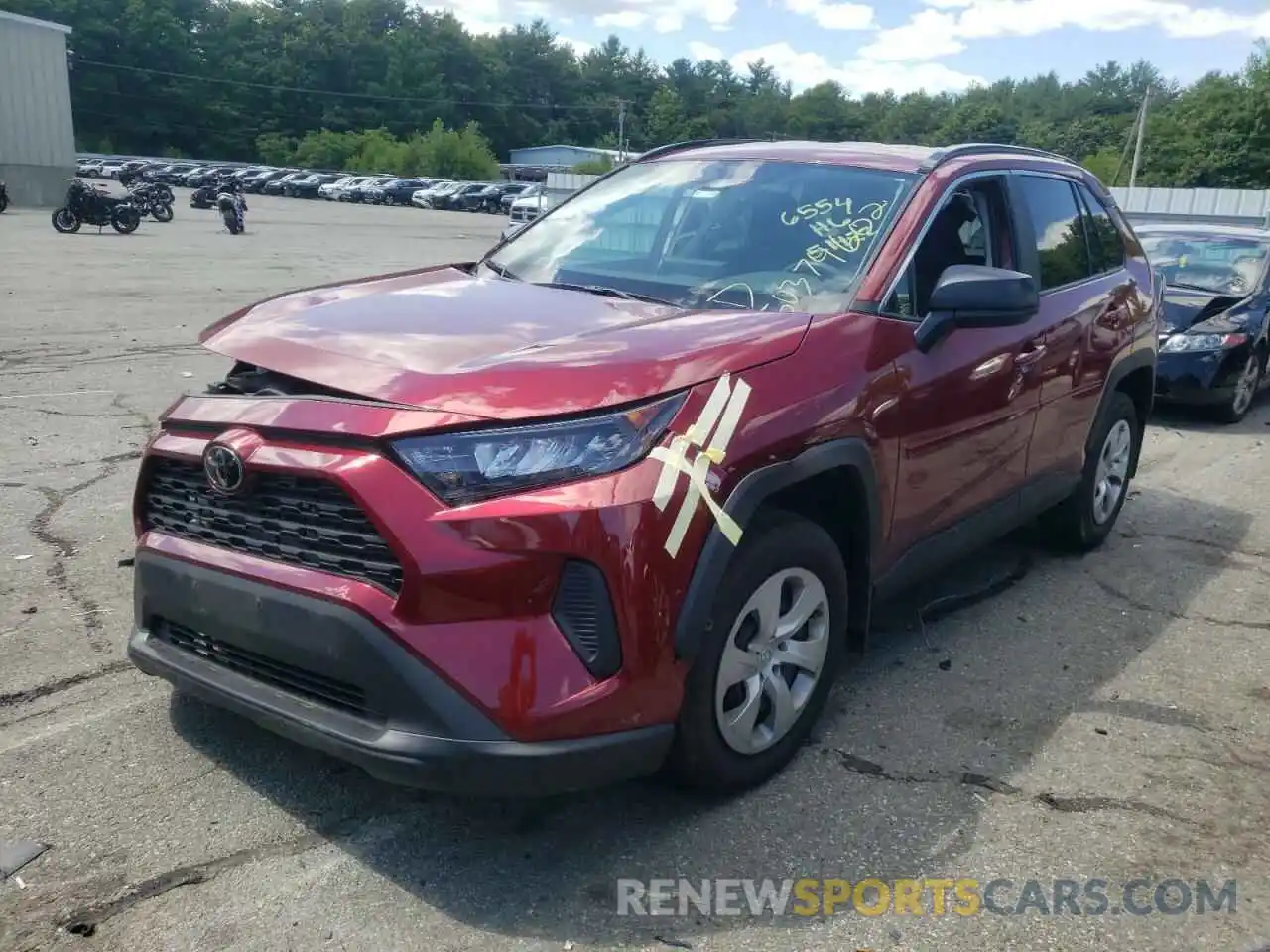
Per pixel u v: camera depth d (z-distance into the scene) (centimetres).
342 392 284
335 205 6169
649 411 278
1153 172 7394
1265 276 955
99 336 1154
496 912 270
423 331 313
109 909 266
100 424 755
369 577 269
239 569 290
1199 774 349
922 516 380
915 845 305
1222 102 7162
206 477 298
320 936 259
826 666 344
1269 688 414
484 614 261
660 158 464
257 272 1994
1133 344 541
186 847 291
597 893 279
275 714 283
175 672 309
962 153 431
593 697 266
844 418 325
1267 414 968
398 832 301
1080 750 361
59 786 316
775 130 14212
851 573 357
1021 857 302
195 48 11831
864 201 391
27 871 279
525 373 277
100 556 501
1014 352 420
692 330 315
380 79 12838
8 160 3666
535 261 418
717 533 283
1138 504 664
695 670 290
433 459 262
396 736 262
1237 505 666
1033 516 482
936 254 389
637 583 269
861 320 346
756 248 383
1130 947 268
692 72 15750
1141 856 304
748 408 296
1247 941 271
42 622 427
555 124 14262
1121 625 471
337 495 272
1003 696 399
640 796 323
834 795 327
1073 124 12094
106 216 2830
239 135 11894
